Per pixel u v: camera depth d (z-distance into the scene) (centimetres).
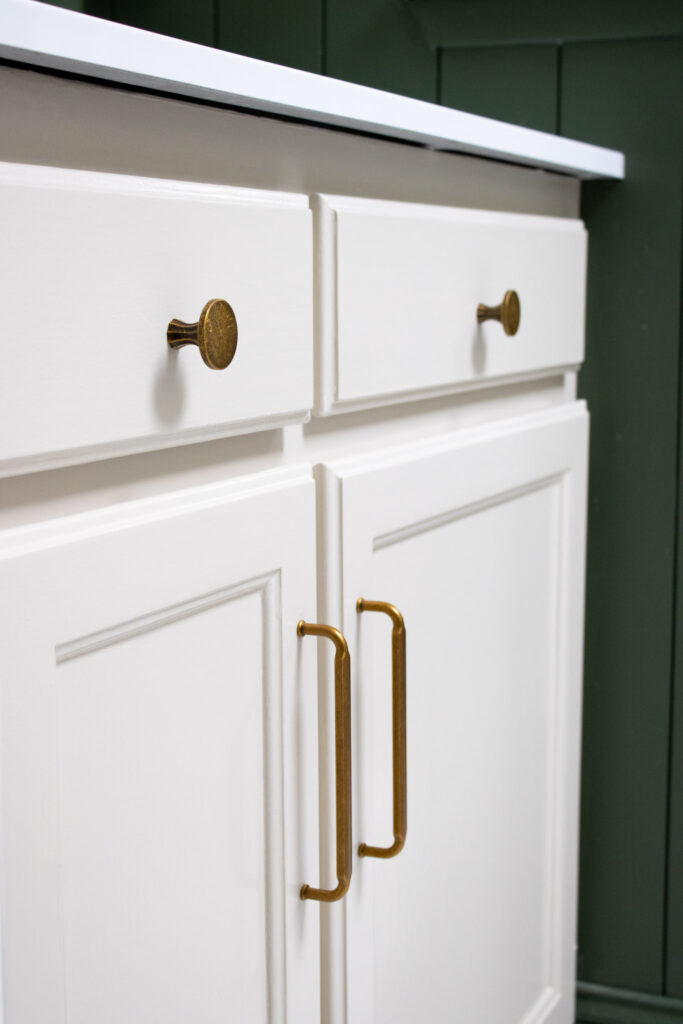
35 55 49
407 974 90
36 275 50
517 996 112
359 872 81
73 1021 57
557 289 105
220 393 63
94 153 55
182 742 64
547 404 110
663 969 128
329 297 72
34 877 53
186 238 59
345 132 75
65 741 56
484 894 103
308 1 126
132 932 61
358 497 76
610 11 116
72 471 56
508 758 106
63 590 54
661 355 120
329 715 77
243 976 71
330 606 76
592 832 129
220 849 68
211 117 63
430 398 88
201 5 129
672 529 122
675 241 118
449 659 93
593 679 127
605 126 119
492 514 98
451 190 89
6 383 49
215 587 64
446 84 123
